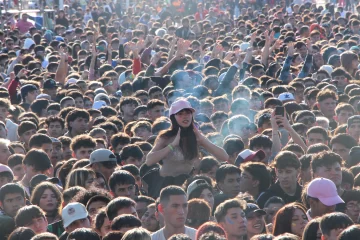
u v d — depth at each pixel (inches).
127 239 668.1
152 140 1163.3
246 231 783.1
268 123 1191.6
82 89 1795.0
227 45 2544.3
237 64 1560.0
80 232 711.7
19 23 3444.9
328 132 1247.5
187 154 944.3
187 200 823.7
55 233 846.5
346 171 940.6
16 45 2854.3
